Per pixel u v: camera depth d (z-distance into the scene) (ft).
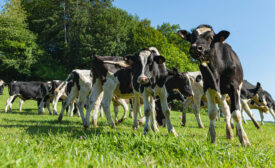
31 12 169.48
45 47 153.58
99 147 11.93
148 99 19.33
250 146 14.02
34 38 145.18
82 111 29.30
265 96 47.09
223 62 16.14
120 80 25.55
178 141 12.11
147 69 17.99
